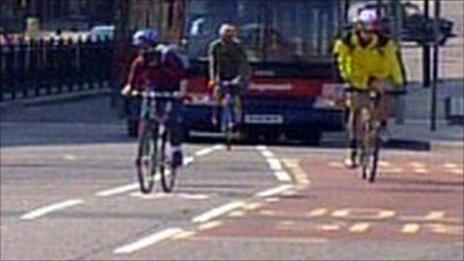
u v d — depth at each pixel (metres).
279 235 18.94
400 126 40.59
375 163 27.30
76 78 54.81
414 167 31.06
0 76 49.31
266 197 24.03
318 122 35.84
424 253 17.33
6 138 38.72
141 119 24.56
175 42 27.98
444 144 36.34
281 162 31.59
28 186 25.81
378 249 17.64
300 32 35.84
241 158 32.56
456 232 19.48
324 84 35.81
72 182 26.64
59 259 16.62
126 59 36.97
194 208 22.09
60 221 20.30
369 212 21.97
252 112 35.75
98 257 16.81
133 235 18.78
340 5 35.59
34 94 51.75
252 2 35.91
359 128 28.03
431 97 42.31
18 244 17.88
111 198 23.56
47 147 35.72
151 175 24.41
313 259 16.72
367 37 27.36
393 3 40.12
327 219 20.88
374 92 27.44
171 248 17.59
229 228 19.66
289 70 35.81
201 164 30.72
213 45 34.28
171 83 24.38
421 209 22.53
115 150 34.75
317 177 28.00
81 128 42.31
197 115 35.12
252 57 35.84
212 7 35.91
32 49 51.75
